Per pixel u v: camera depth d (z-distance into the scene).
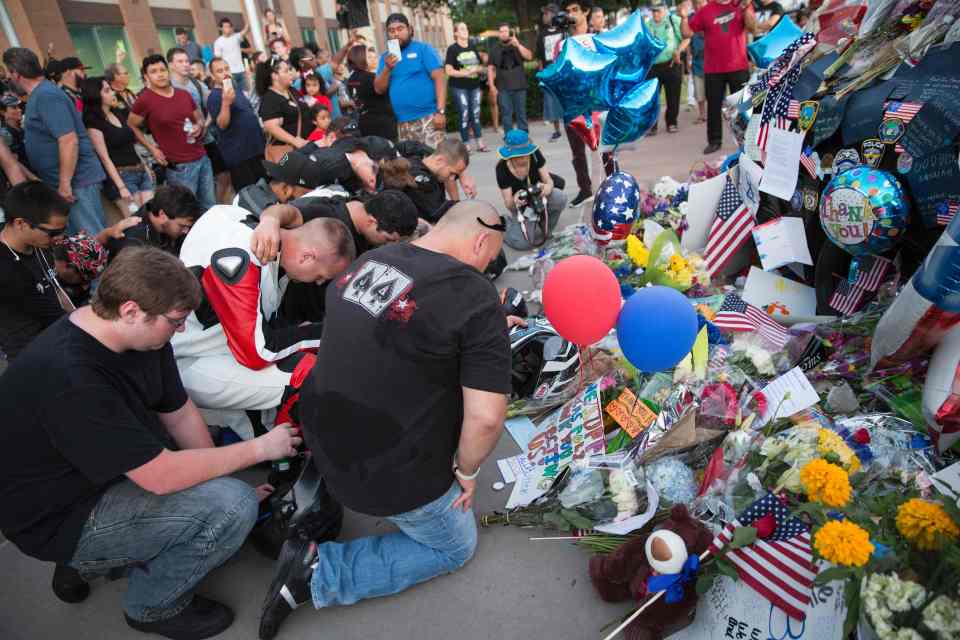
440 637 2.05
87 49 11.91
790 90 3.21
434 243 1.91
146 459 1.85
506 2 23.62
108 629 2.22
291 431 2.25
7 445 1.81
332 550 2.13
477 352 1.73
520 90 9.63
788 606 1.64
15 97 5.53
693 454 2.41
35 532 1.92
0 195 4.48
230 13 17.09
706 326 2.83
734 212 3.70
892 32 2.87
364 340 1.78
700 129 8.88
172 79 7.25
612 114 3.98
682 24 8.40
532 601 2.13
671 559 1.76
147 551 1.95
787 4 7.43
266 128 5.96
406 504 1.93
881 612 1.35
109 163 5.71
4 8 10.18
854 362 2.57
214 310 2.57
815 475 1.59
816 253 3.25
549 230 5.26
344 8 9.16
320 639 2.09
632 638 1.92
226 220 2.67
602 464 2.34
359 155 4.12
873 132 2.70
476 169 8.55
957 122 2.35
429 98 6.81
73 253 3.22
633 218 3.86
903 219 2.55
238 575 2.37
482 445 1.82
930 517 1.43
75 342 1.81
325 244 2.59
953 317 1.97
